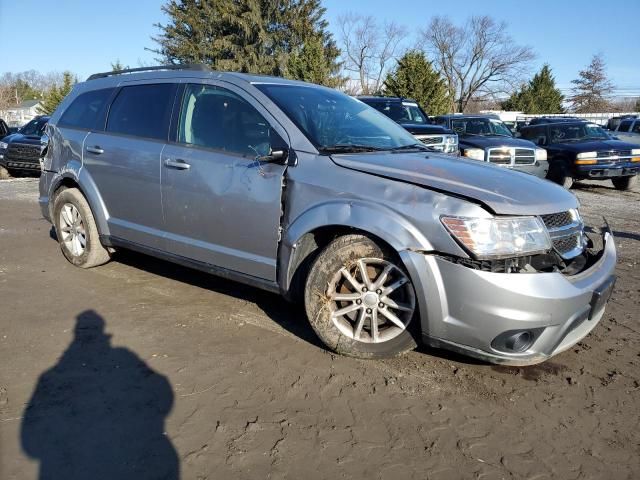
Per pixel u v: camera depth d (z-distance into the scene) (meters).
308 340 3.65
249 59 38.31
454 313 2.95
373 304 3.23
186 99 4.19
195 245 4.02
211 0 39.75
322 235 3.51
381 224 3.06
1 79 91.88
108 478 2.29
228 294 4.53
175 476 2.31
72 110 5.17
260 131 3.73
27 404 2.81
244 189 3.65
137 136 4.42
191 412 2.79
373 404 2.90
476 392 3.05
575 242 3.32
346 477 2.34
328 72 34.22
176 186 4.04
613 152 12.20
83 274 5.02
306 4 39.66
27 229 7.14
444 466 2.43
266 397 2.95
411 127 9.48
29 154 14.10
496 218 2.89
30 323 3.85
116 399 2.89
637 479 2.39
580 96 60.25
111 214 4.68
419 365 3.35
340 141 3.71
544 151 11.65
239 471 2.36
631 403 2.99
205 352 3.45
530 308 2.83
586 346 3.71
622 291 4.92
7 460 2.38
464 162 3.72
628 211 9.81
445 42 58.41
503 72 58.69
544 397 3.03
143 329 3.79
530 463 2.47
